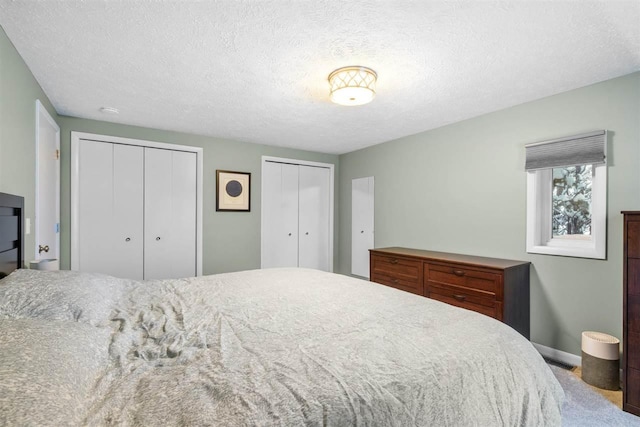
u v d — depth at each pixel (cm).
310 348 108
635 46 178
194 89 242
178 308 151
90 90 245
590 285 229
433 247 346
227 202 404
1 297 111
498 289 239
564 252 242
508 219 279
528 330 258
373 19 156
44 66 204
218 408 74
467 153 312
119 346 108
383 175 414
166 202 367
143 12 150
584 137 229
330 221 493
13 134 177
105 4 144
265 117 310
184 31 166
